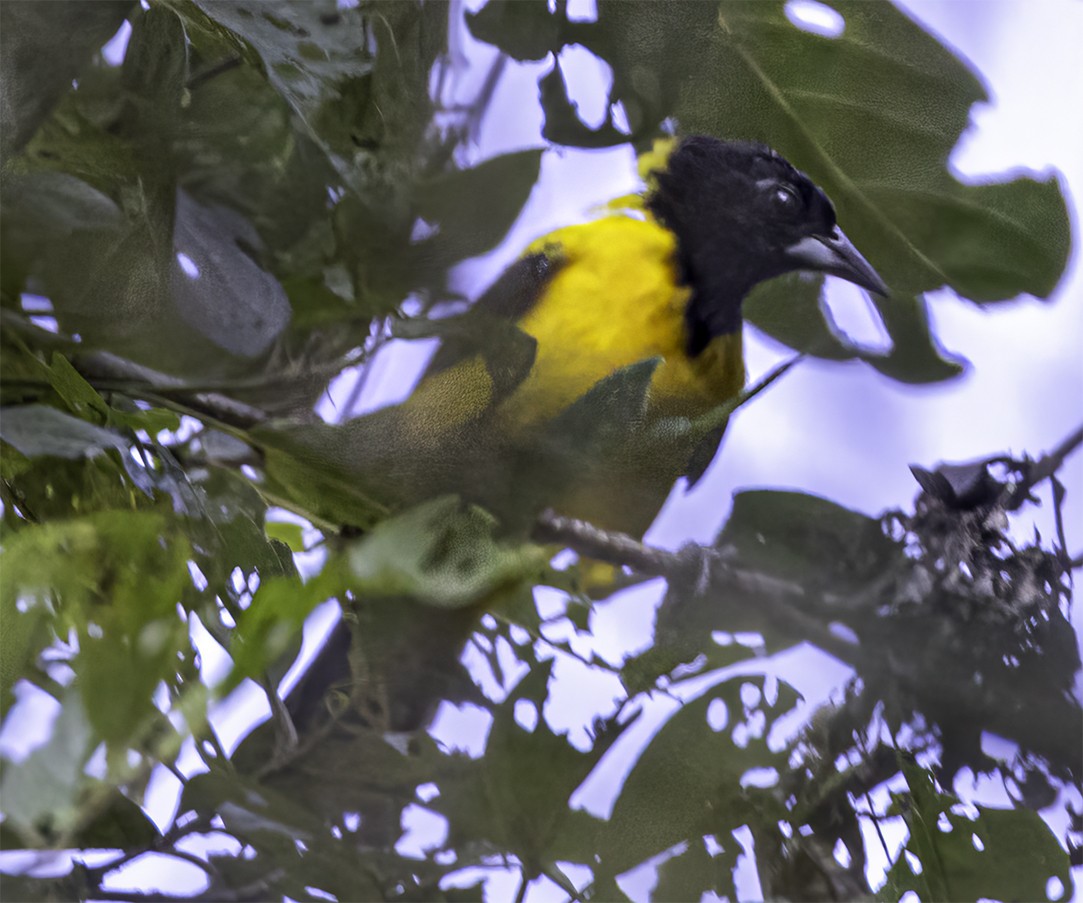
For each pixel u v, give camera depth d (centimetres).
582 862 451
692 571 508
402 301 496
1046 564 571
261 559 445
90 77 479
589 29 572
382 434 454
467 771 456
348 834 452
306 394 477
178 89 479
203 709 387
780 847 513
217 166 485
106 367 450
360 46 468
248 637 396
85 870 419
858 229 632
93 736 378
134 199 468
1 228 447
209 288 466
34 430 405
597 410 476
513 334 475
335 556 425
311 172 490
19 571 390
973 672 530
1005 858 512
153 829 424
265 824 427
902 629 528
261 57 455
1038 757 537
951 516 575
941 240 626
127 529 400
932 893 512
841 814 522
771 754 480
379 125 498
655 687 482
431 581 433
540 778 454
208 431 468
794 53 598
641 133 588
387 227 495
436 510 441
